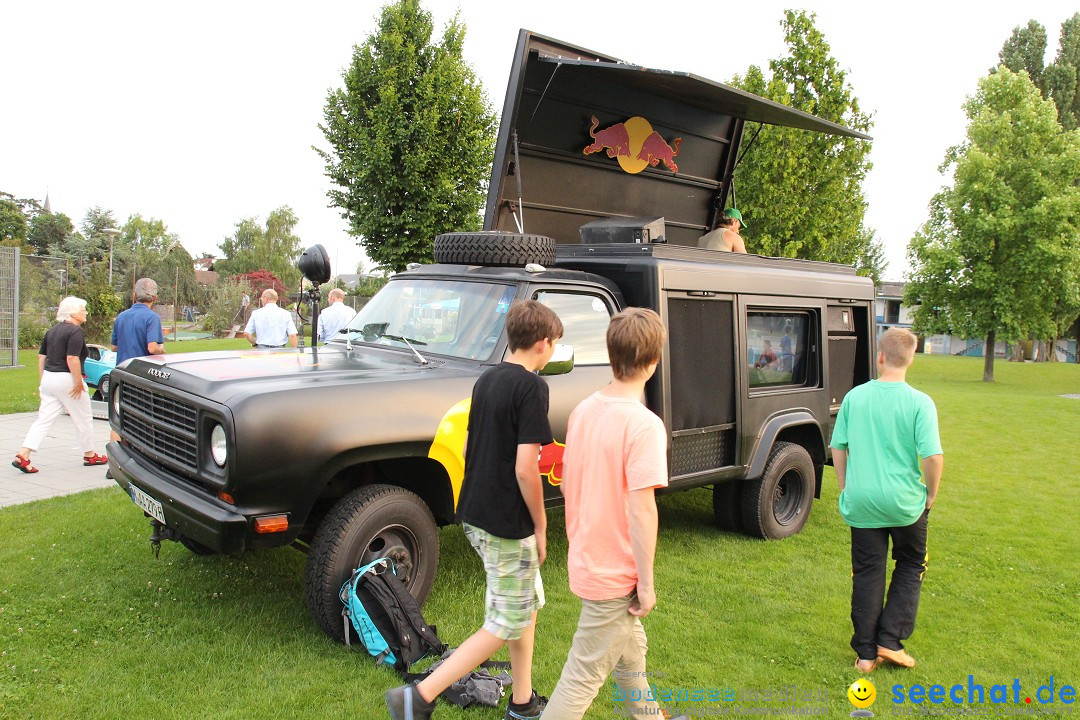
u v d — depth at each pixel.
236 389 3.61
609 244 5.52
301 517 3.65
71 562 4.79
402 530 3.99
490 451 2.92
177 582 4.56
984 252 29.48
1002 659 3.97
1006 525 6.57
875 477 3.76
